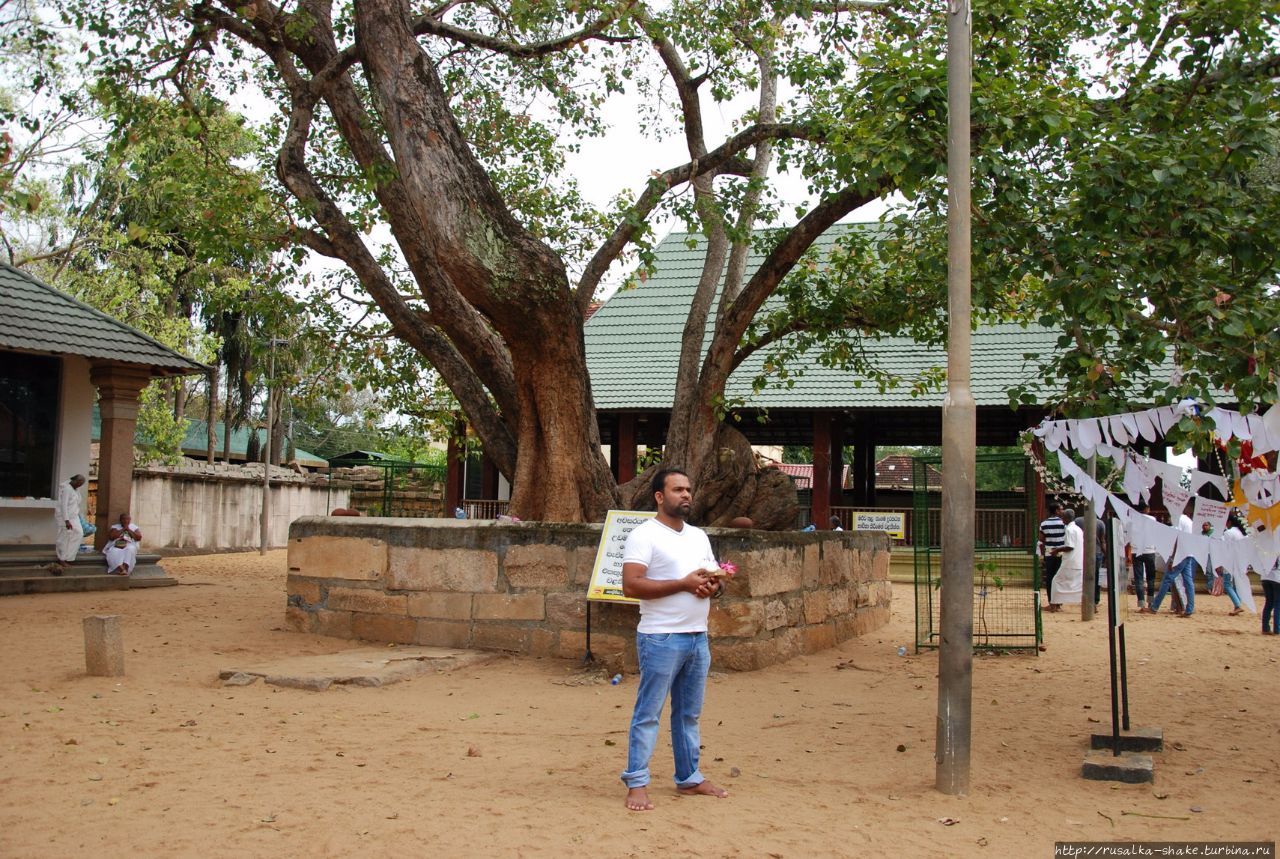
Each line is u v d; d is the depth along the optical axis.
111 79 12.34
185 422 29.27
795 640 11.02
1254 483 6.39
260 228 12.20
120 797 5.37
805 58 11.81
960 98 6.09
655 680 5.38
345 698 8.21
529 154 15.71
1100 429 6.66
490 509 22.61
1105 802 5.77
